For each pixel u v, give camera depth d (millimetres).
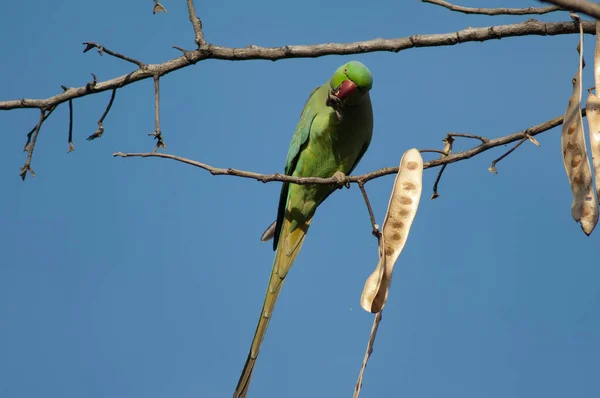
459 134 8188
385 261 7289
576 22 7988
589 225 7082
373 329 7148
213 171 8211
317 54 8906
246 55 8930
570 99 7359
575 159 7262
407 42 8727
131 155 8117
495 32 8422
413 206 7484
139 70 8891
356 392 6980
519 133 7949
